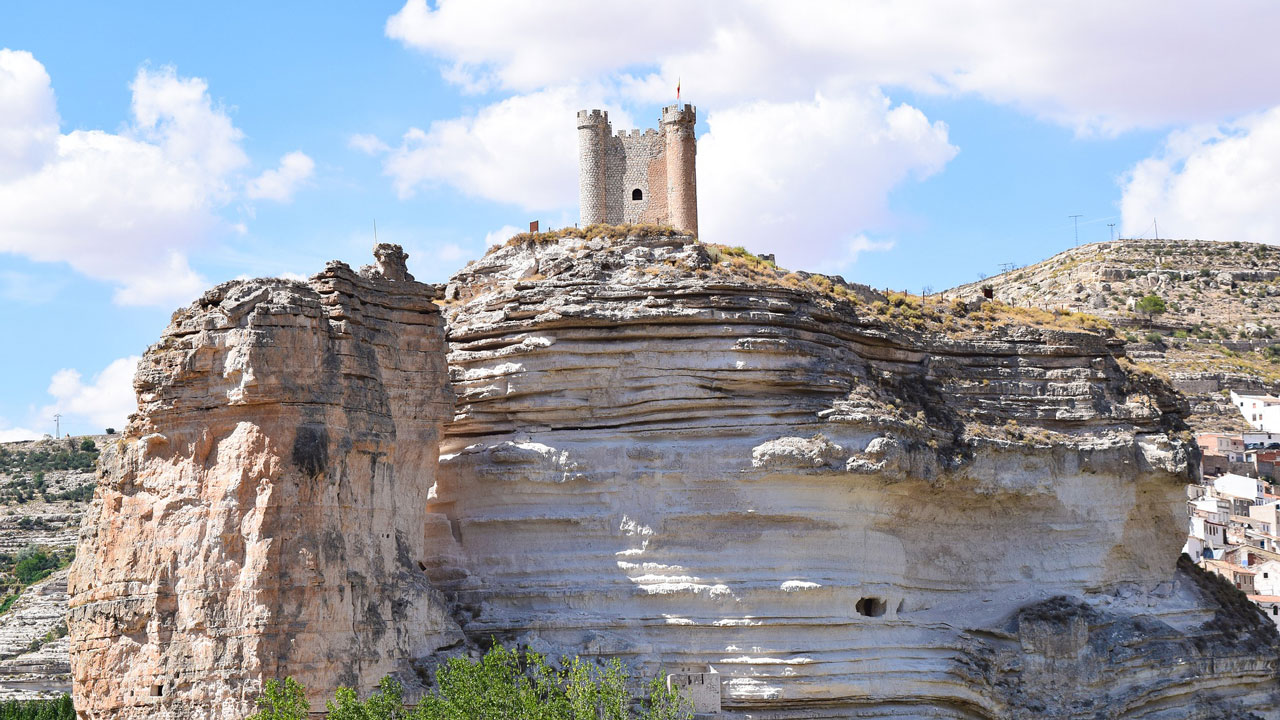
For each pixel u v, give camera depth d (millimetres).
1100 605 70875
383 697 46656
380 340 55438
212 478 49969
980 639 65562
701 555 60375
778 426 61500
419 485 57656
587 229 69375
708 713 58281
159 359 51750
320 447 49875
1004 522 69438
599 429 63000
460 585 61875
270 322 49906
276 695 45469
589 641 58594
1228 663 71375
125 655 50031
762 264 67875
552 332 63375
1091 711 65375
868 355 66750
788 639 60000
